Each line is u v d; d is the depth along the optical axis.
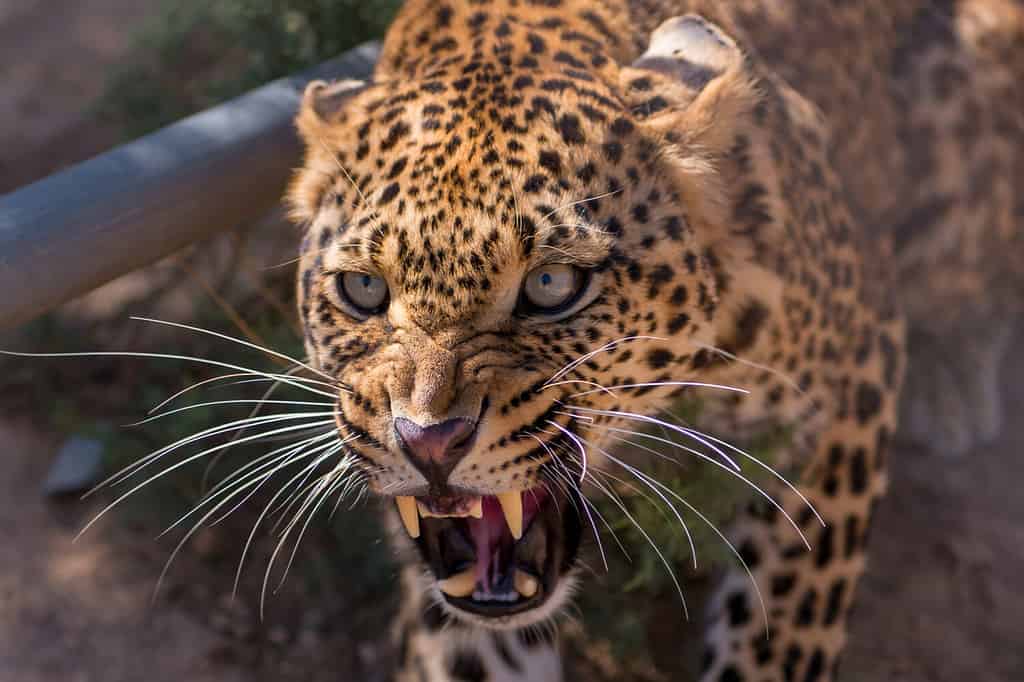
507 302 4.03
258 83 7.13
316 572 6.29
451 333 4.01
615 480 5.05
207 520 6.43
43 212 4.54
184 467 6.32
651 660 6.16
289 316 6.05
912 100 6.81
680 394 4.69
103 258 4.71
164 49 7.90
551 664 5.39
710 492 5.07
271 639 6.12
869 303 5.46
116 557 6.32
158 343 7.27
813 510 5.32
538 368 4.06
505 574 4.53
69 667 5.82
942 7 7.08
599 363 4.18
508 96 4.16
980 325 7.57
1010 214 7.28
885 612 6.65
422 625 5.21
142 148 4.96
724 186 4.44
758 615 5.45
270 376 4.58
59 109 9.36
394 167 4.12
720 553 5.17
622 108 4.28
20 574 6.18
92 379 7.19
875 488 5.52
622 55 4.89
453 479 4.06
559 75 4.31
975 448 7.75
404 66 4.77
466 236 3.95
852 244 5.33
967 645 6.49
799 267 4.84
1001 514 7.27
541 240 3.96
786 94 5.37
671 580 6.26
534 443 4.11
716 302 4.43
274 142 5.27
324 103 4.56
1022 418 8.05
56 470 6.63
